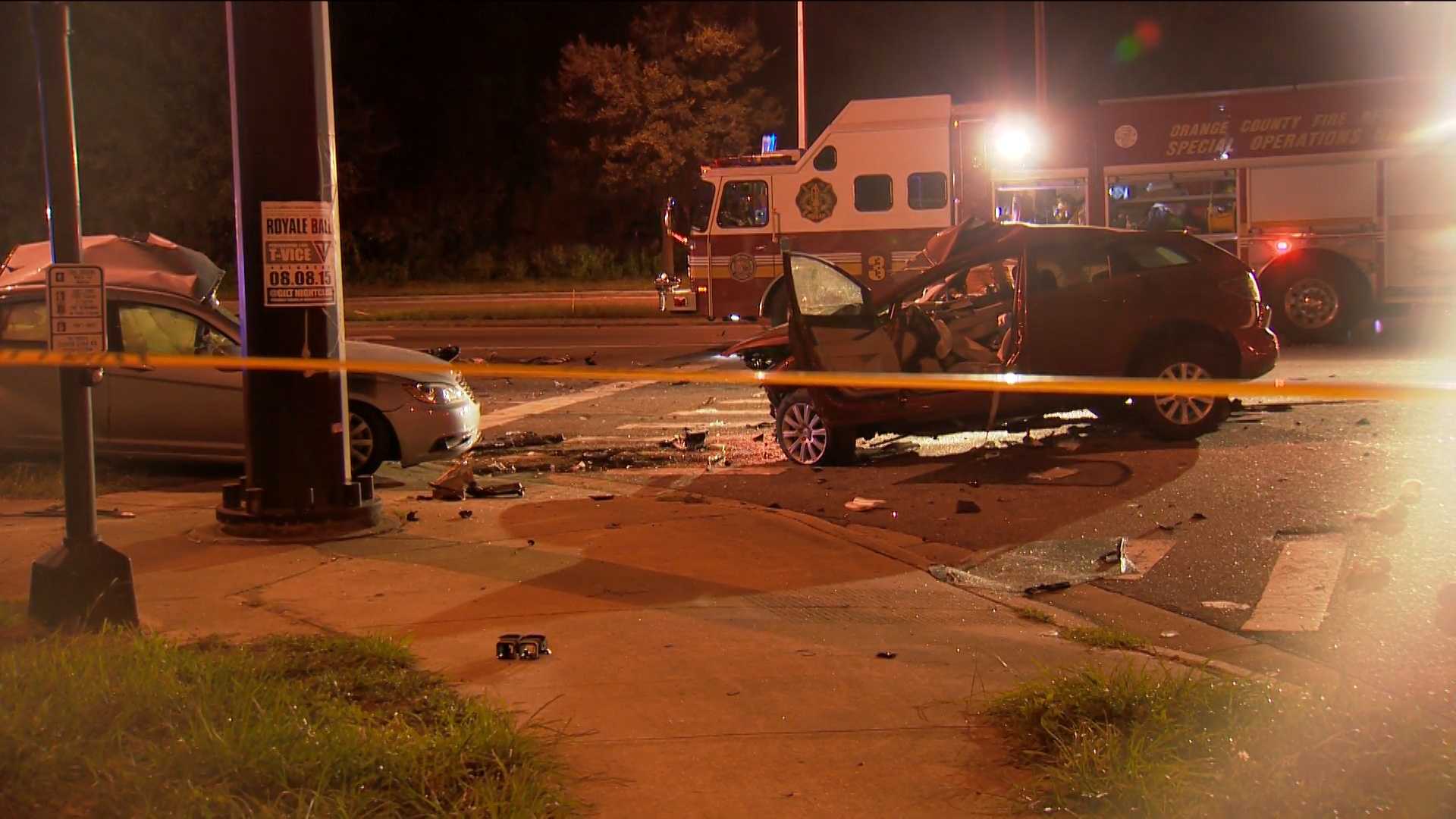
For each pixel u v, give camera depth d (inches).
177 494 407.5
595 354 852.6
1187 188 813.2
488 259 1902.1
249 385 323.6
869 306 453.7
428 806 169.0
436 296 1621.6
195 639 239.9
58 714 180.1
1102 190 829.2
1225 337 465.4
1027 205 851.4
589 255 1838.1
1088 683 201.9
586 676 225.5
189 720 181.8
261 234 319.0
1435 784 160.1
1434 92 765.9
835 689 220.2
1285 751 169.8
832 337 449.7
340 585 284.2
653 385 694.5
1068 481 414.6
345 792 167.6
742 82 1883.6
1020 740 193.8
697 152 1743.4
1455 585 238.1
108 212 1823.3
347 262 1899.6
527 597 275.7
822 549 320.5
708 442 513.7
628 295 1518.2
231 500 332.8
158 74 1820.9
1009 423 512.7
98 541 239.6
